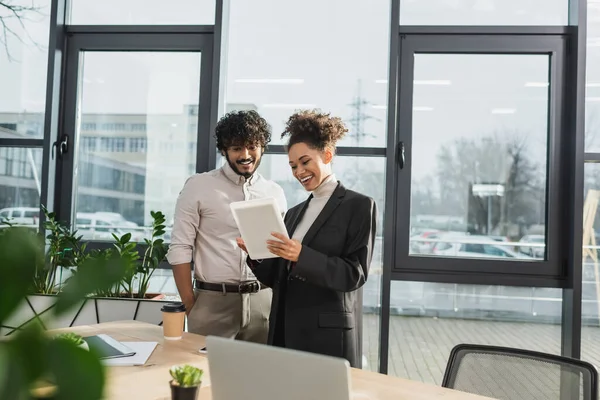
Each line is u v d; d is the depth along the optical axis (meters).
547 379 1.45
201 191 2.29
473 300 2.97
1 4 3.28
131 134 3.24
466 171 3.00
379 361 2.95
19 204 3.22
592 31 2.93
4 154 3.23
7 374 0.29
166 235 3.20
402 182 3.00
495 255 2.97
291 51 3.13
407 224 2.99
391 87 2.96
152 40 3.19
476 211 3.00
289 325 1.72
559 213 2.91
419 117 3.03
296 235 1.85
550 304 2.94
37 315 0.33
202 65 3.15
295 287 1.74
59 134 3.23
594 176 2.91
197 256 2.30
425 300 2.99
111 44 3.22
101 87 3.27
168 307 1.87
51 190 3.15
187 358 1.62
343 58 3.09
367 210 1.74
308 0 3.13
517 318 2.95
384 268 2.94
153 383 1.38
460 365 1.56
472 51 2.99
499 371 1.51
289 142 1.84
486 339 2.96
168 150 3.21
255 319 2.28
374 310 3.01
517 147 2.98
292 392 0.89
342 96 3.08
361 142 3.05
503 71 3.00
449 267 2.96
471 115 3.01
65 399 0.29
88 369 0.30
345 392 0.84
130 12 3.24
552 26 2.92
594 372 1.39
